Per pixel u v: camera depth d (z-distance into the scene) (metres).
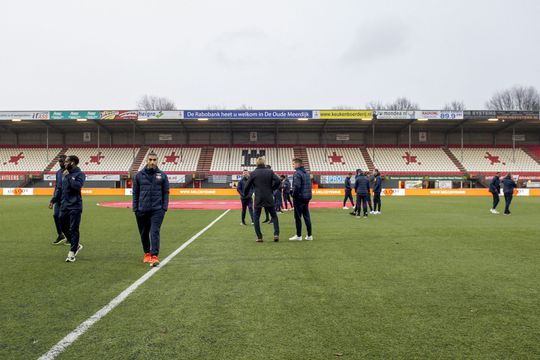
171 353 2.81
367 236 8.92
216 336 3.12
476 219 12.95
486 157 40.94
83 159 39.94
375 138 44.06
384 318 3.53
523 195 33.16
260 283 4.75
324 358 2.73
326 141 43.34
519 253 6.80
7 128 41.44
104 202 23.69
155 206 5.81
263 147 42.75
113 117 34.00
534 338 3.09
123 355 2.78
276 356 2.76
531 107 60.81
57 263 5.96
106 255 6.61
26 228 10.35
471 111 34.09
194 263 5.92
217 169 39.25
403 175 37.72
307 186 8.24
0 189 33.94
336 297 4.18
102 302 4.01
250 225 11.31
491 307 3.85
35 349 2.89
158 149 42.25
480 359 2.72
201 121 37.91
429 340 3.05
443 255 6.59
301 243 7.89
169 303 3.97
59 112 33.84
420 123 39.09
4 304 3.94
